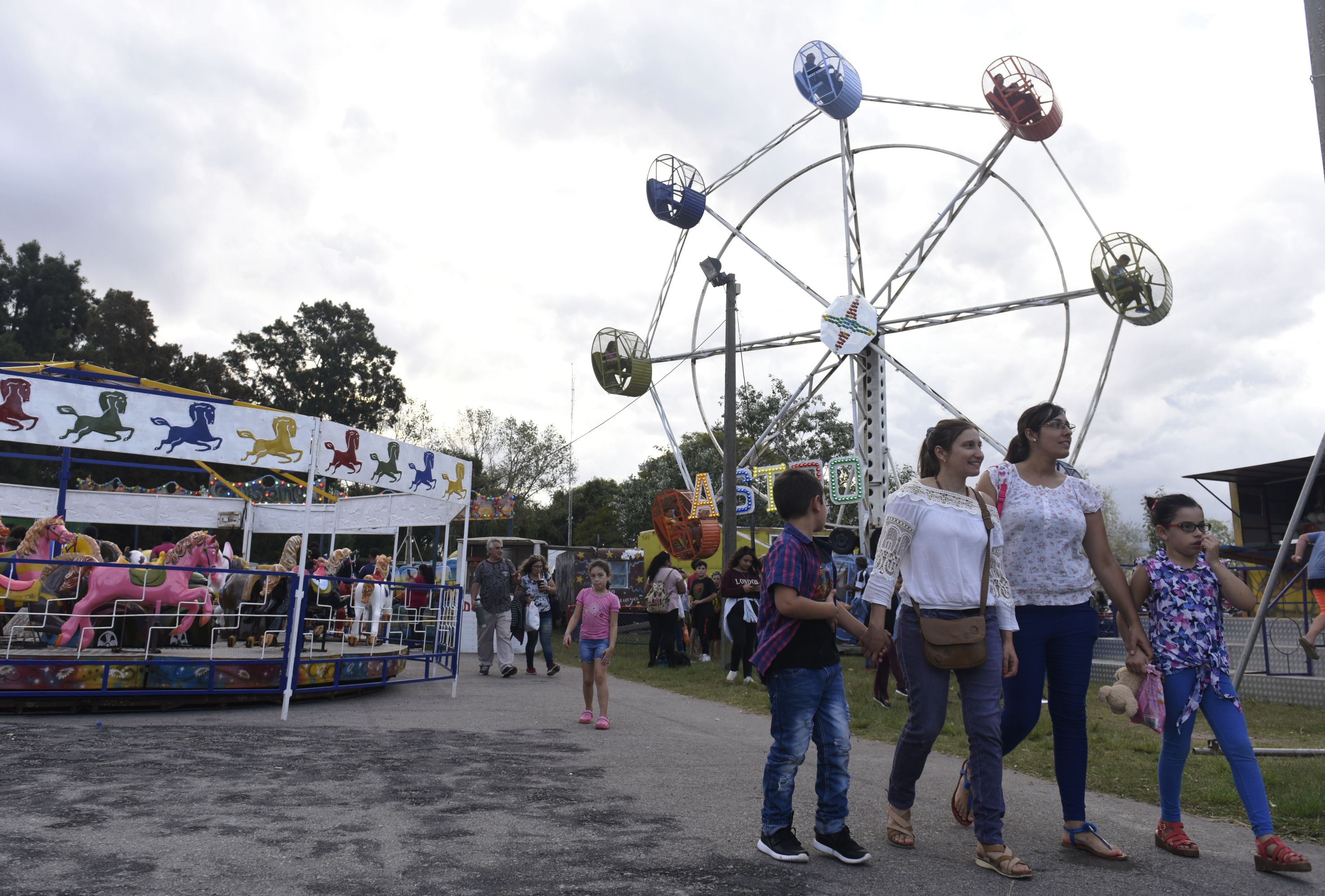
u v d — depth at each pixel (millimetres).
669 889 3207
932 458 4051
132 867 3250
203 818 4000
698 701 10195
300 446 8414
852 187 23734
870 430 23719
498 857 3543
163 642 9656
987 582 3816
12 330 38938
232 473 34438
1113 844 4031
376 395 50719
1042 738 7102
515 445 56531
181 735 6449
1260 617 7391
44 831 3691
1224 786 5082
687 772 5594
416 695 10016
